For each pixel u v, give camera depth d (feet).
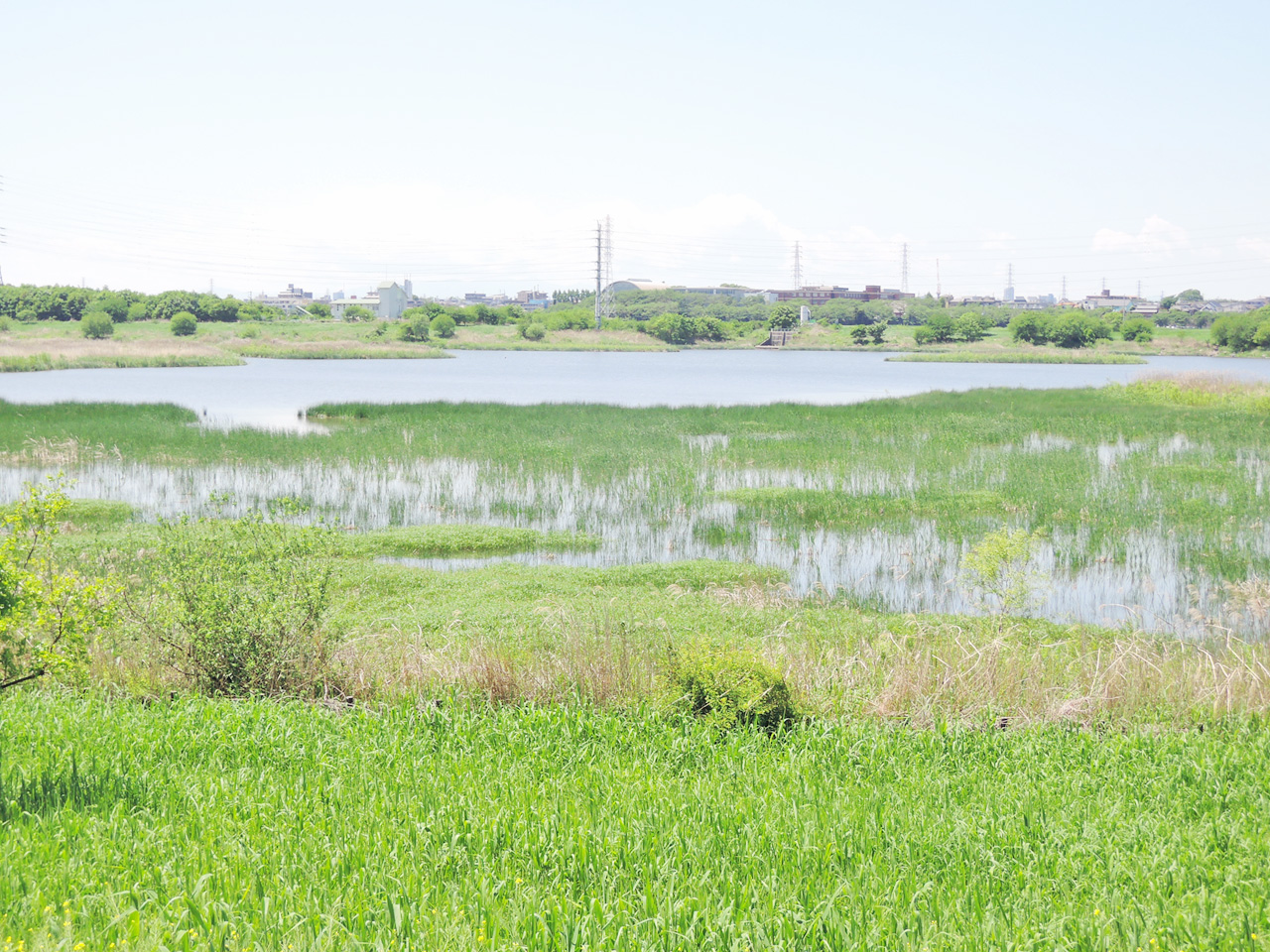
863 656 36.96
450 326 469.98
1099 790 23.09
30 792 20.92
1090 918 16.15
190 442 98.84
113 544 55.67
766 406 143.43
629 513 72.49
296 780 22.99
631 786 22.70
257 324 435.12
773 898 16.44
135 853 18.08
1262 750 26.07
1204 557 57.88
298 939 14.53
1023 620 45.78
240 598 32.89
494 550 61.93
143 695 31.65
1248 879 17.93
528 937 15.12
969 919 16.17
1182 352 431.43
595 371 299.79
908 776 24.44
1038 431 115.85
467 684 32.63
